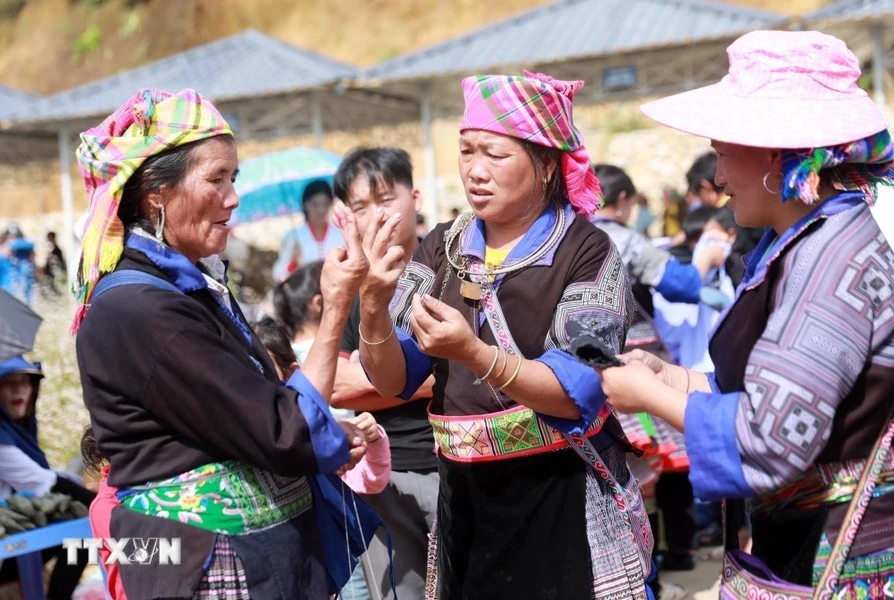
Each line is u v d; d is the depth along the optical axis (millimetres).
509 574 2568
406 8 31266
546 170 2572
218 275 2562
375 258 2467
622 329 2471
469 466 2604
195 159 2322
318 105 17734
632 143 19250
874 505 2078
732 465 1995
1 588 4066
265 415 2170
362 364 2650
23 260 16062
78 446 6145
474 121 2500
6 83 36031
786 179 2078
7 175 23172
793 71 2104
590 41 16109
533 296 2516
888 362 2018
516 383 2320
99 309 2260
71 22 36344
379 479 3123
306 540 2426
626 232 4621
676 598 4797
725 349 2207
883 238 2066
